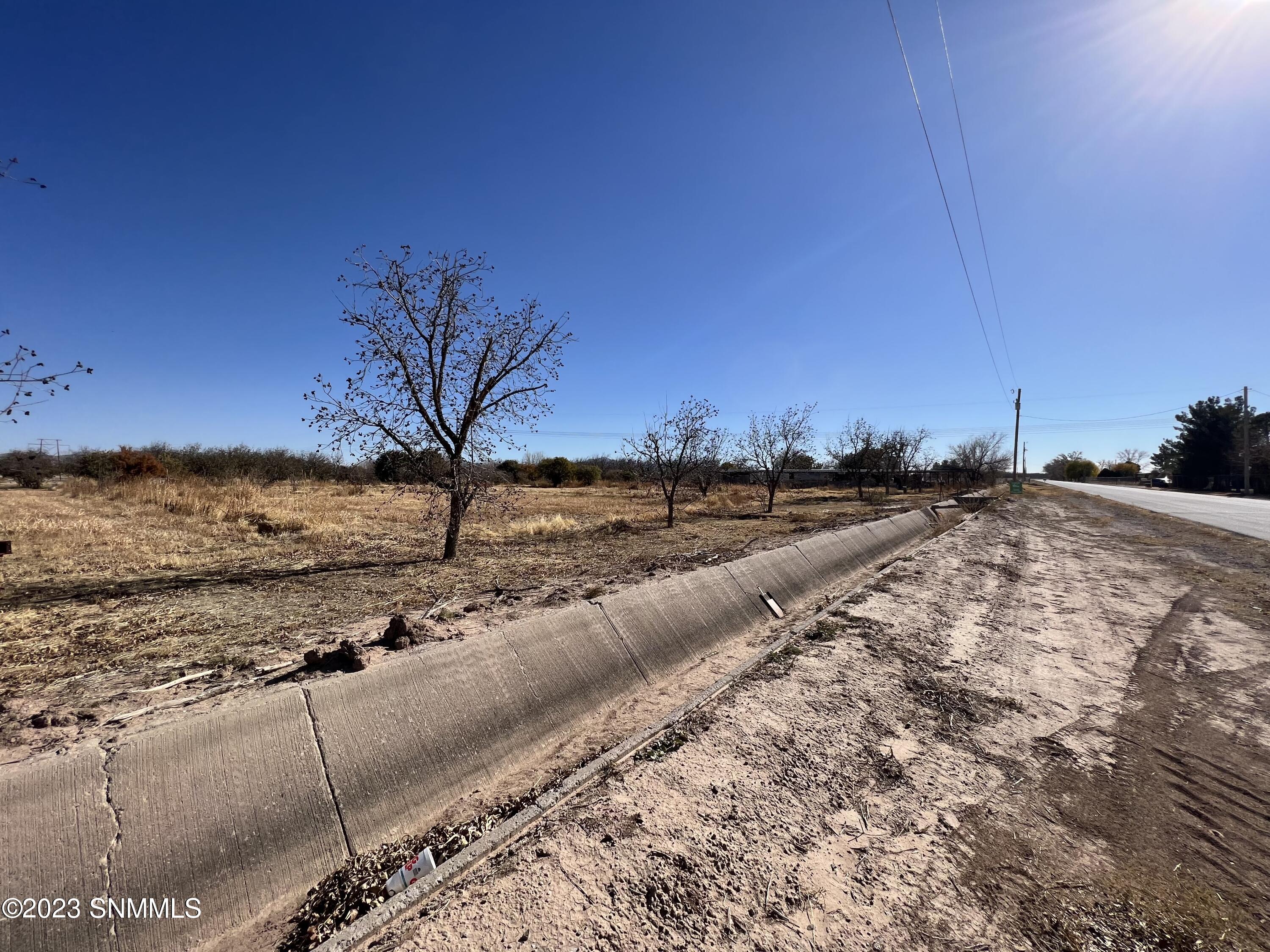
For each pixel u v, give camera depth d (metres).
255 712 2.78
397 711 3.29
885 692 4.49
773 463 21.50
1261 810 3.06
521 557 9.88
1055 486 60.16
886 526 14.81
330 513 16.09
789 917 2.17
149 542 10.61
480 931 2.05
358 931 2.08
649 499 28.31
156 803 2.31
